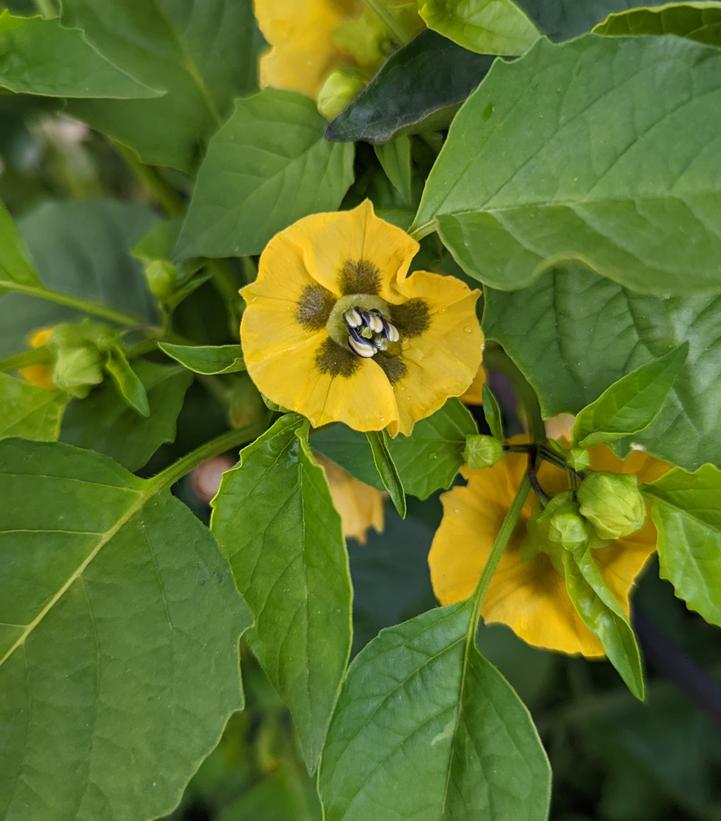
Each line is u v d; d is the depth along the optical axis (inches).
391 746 7.4
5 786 7.3
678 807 14.9
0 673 7.3
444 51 7.5
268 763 12.6
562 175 7.0
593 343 7.7
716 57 6.9
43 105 10.9
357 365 7.2
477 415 8.6
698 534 7.5
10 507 7.5
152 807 7.2
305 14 7.8
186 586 7.4
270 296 7.1
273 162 7.9
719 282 6.8
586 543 7.5
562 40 7.7
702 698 10.6
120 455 8.2
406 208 7.8
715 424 7.6
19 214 14.0
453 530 8.1
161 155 8.6
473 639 7.6
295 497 7.2
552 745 15.2
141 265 11.3
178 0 8.6
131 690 7.3
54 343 8.3
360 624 12.0
